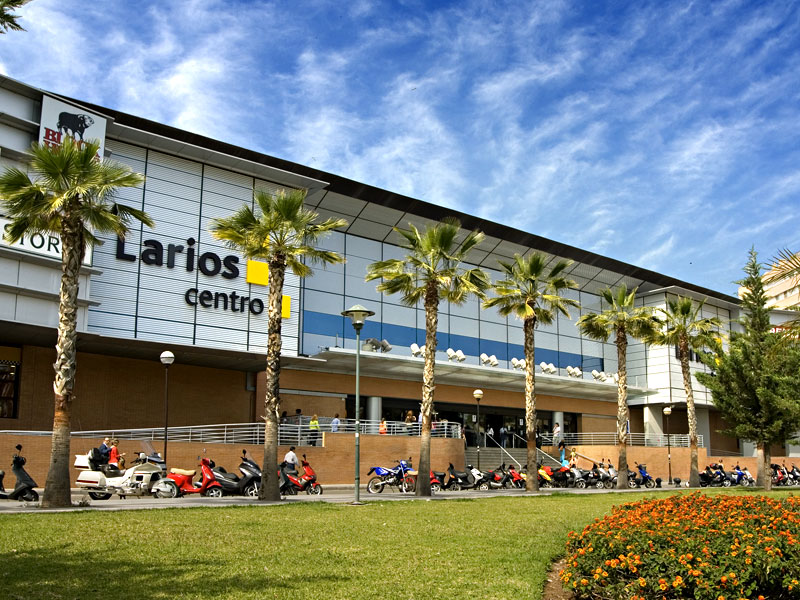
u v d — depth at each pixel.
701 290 61.03
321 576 9.85
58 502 17.78
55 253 26.75
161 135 33.12
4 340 28.45
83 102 30.73
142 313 31.52
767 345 37.94
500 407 49.81
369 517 17.45
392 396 43.28
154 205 32.78
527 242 49.50
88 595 8.38
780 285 62.09
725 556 8.28
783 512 10.78
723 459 52.47
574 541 10.39
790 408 36.62
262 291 35.75
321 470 32.16
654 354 57.84
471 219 45.72
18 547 11.23
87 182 19.23
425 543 13.26
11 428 28.42
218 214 34.66
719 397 40.41
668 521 10.04
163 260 32.62
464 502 23.75
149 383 33.03
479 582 9.87
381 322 44.12
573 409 54.38
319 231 24.83
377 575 10.08
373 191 41.16
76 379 30.80
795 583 7.94
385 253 44.81
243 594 8.65
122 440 26.69
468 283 28.75
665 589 8.12
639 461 46.59
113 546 11.53
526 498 26.80
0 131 26.42
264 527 14.68
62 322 18.69
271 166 36.72
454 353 45.91
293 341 36.59
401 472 29.61
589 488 36.25
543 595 9.60
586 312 56.53
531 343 32.09
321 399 40.25
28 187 19.05
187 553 11.20
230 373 35.78
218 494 23.09
